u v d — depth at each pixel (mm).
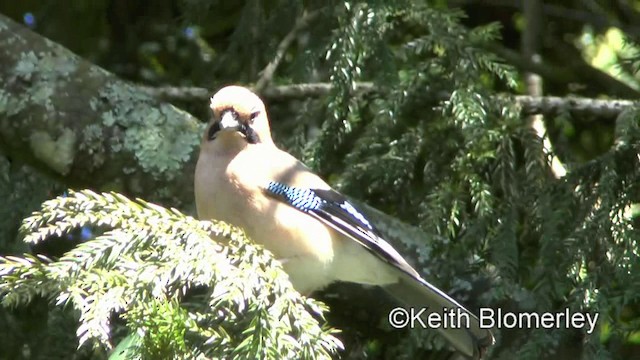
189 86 11750
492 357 8930
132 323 5957
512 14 13148
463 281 9188
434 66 9898
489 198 9055
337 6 9797
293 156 9953
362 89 10312
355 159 9844
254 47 10586
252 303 6168
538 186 9086
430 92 10016
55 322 9273
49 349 9258
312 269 8836
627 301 8031
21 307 9336
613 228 8375
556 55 12906
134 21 12047
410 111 10102
